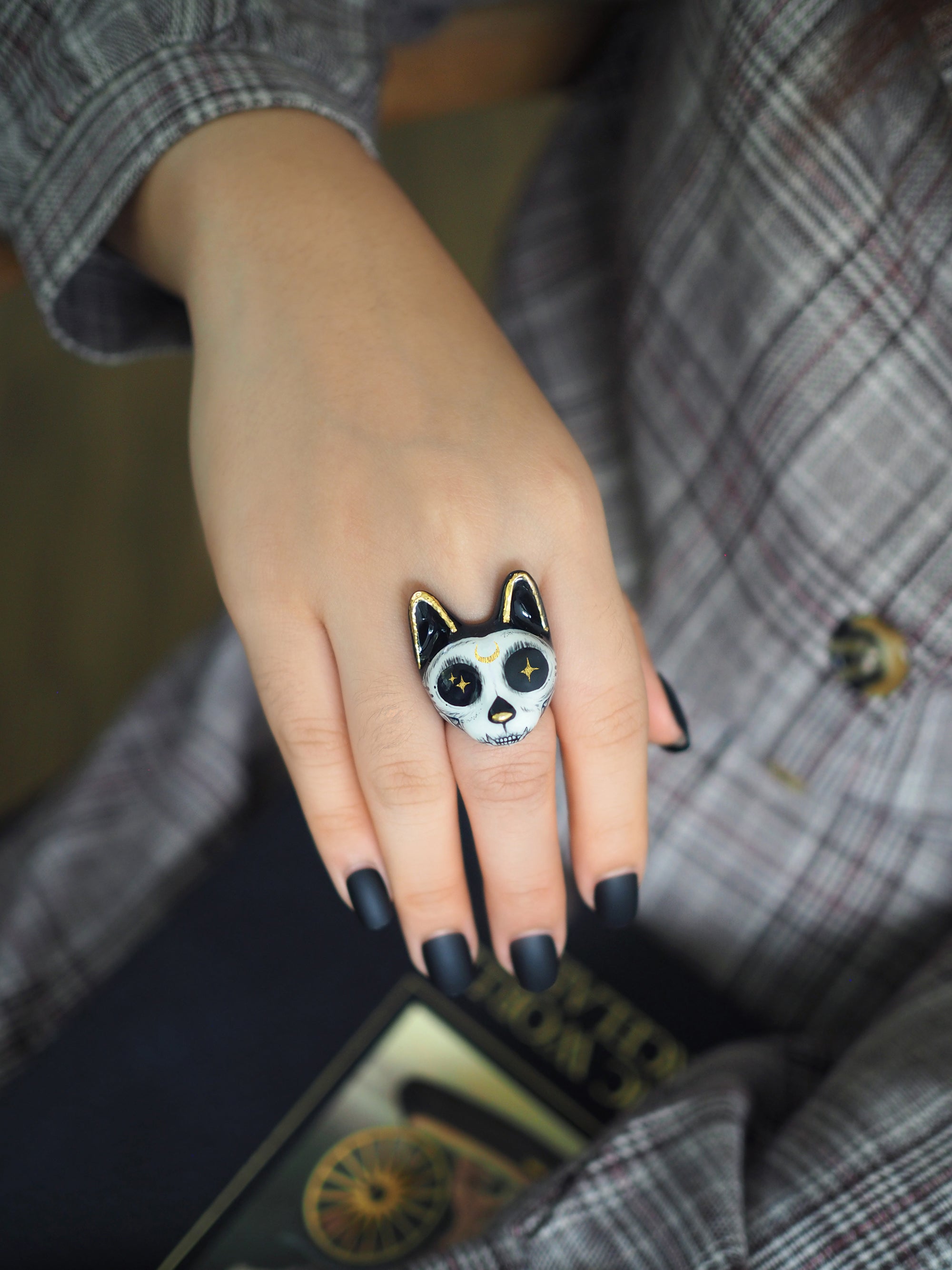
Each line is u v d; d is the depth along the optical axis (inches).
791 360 14.8
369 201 13.3
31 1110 15.3
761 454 15.3
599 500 12.4
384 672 11.9
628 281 16.8
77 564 35.3
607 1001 16.1
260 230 13.1
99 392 37.9
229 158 13.5
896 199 13.8
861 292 14.2
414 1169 15.2
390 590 11.9
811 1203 12.6
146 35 13.7
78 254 14.2
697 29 15.1
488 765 11.9
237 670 19.5
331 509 12.1
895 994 16.6
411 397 12.3
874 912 16.8
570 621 12.1
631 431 17.2
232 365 12.9
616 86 18.9
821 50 13.7
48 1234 14.7
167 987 16.0
